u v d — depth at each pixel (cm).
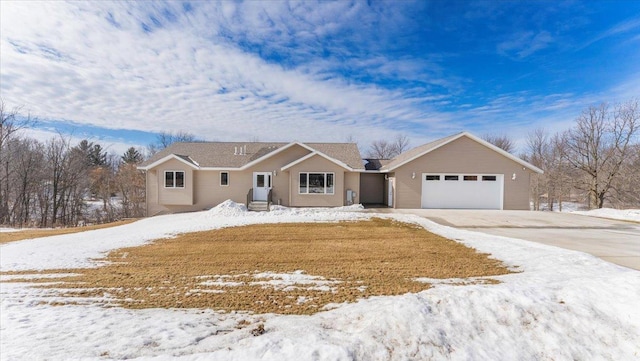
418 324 378
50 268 755
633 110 2480
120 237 1138
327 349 335
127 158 4656
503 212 1762
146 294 579
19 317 470
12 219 2373
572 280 500
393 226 1324
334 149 2308
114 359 336
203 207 2042
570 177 2969
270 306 514
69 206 2873
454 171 1894
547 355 341
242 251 915
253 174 2041
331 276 679
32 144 2648
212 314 481
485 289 453
